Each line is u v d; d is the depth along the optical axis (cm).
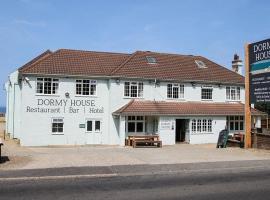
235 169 1692
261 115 4034
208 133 3847
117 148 2995
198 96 3938
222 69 4212
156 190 1225
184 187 1279
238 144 2881
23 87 3366
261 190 1227
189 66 4062
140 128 3650
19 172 1529
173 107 3734
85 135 3531
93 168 1648
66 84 3491
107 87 3628
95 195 1142
